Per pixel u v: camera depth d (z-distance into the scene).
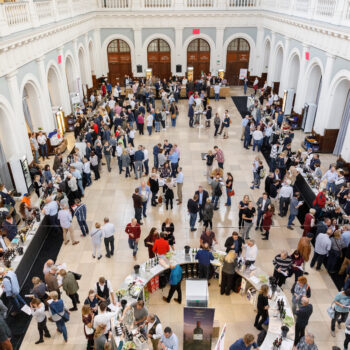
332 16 13.89
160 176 12.13
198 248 9.16
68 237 10.27
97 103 20.52
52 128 15.27
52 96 16.62
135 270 7.87
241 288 8.34
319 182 11.46
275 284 7.47
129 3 22.84
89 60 22.28
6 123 11.32
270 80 22.45
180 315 7.84
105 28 23.81
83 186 12.92
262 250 9.69
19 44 11.45
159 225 10.64
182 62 24.94
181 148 15.91
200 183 12.96
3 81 10.88
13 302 7.67
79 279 8.11
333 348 5.79
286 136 14.41
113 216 11.16
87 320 6.54
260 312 7.11
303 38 16.61
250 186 12.77
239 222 10.16
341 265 8.77
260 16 23.44
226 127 16.75
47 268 7.62
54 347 7.05
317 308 7.90
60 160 12.68
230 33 24.12
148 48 24.81
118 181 13.28
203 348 6.70
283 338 6.53
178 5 22.95
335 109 14.45
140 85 21.92
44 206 10.14
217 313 7.86
